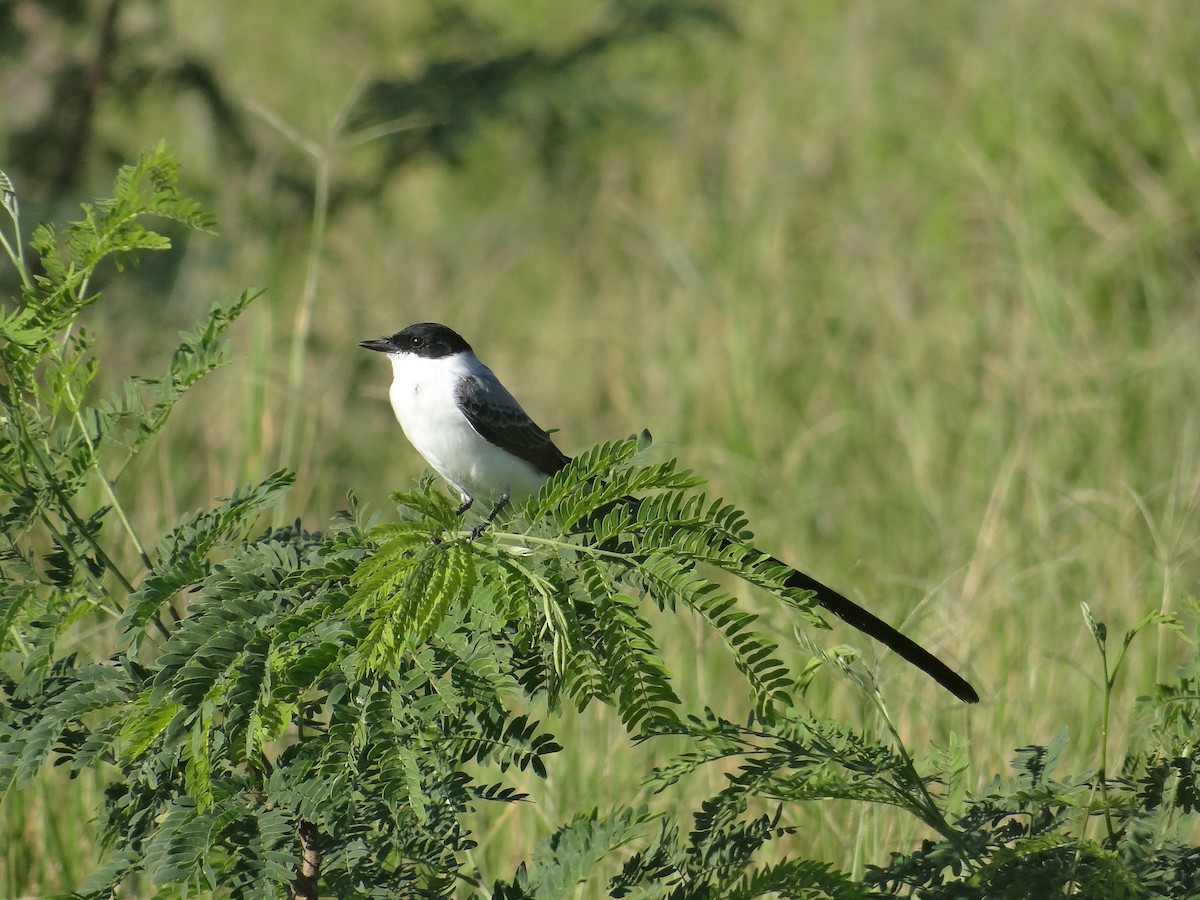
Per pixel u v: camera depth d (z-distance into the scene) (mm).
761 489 13438
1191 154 18000
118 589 9211
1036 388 14180
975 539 12125
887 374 15297
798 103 22047
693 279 17484
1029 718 9258
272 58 22234
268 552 5375
